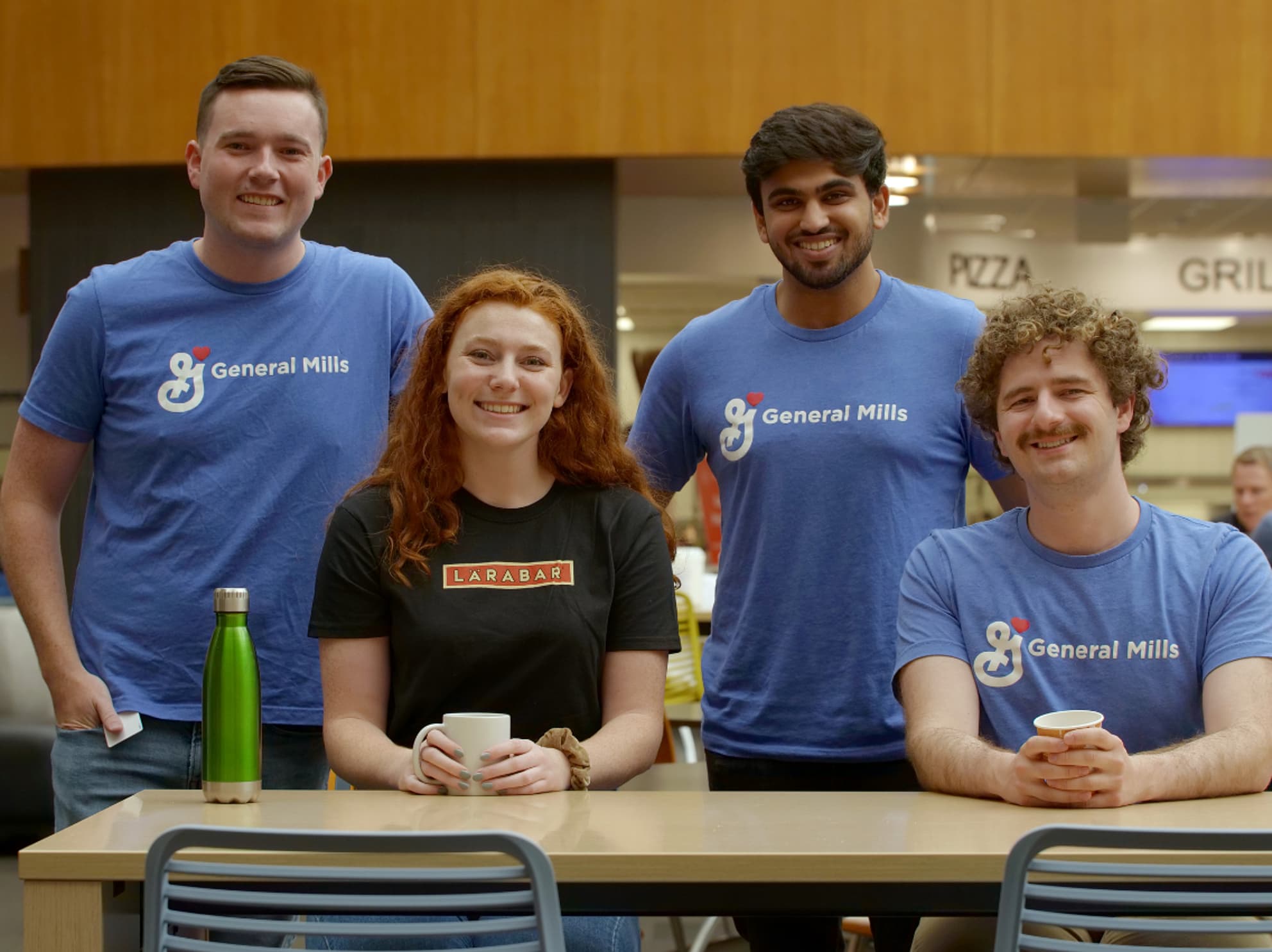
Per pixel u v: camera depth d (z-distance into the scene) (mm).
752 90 6070
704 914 1367
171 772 2189
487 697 1860
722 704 2445
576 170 6141
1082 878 1299
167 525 2221
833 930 2385
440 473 1927
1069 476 1856
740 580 2438
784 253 2373
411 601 1865
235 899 1303
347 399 2281
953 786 1704
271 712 2207
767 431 2398
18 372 7242
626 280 7348
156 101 6074
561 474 1999
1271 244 7832
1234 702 1768
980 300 7703
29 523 2262
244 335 2260
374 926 1287
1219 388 10336
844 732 2324
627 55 6074
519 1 6082
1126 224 7633
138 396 2240
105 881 1372
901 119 6070
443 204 6172
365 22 6078
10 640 5141
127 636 2203
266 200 2203
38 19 6102
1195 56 6059
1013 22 6062
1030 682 1873
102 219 6180
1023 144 6070
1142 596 1872
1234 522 6070
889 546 2334
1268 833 1254
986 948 1776
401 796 1696
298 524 2232
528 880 1285
